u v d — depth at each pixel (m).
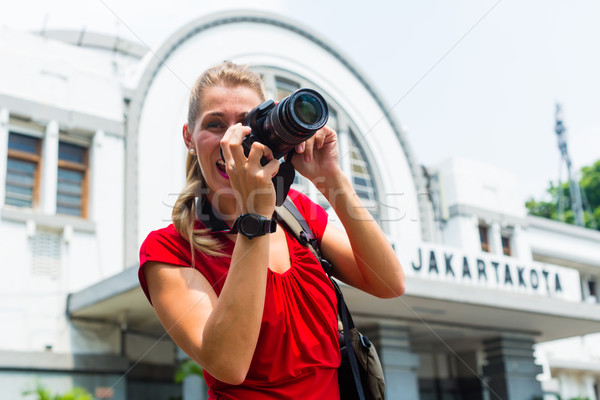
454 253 9.51
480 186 12.80
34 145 8.51
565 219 19.27
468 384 12.52
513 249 13.15
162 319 1.13
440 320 9.97
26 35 8.58
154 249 1.17
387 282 1.31
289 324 1.10
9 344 7.51
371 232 1.28
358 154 11.26
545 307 9.56
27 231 7.94
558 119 12.66
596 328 11.12
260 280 1.01
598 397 15.41
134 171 8.94
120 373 8.33
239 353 1.00
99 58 9.27
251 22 10.75
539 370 11.45
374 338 9.29
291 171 1.19
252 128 1.13
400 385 8.99
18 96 8.28
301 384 1.09
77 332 8.07
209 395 1.17
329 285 1.21
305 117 1.09
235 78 1.23
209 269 1.18
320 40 11.41
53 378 7.75
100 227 8.51
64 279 8.10
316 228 1.38
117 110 9.15
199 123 1.21
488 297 8.79
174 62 9.75
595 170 19.84
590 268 15.24
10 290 7.66
